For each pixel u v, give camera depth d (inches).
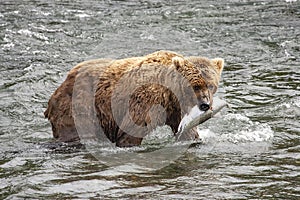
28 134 536.7
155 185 405.4
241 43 890.7
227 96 641.0
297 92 653.3
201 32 965.8
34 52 837.2
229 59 807.1
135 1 1254.9
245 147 491.8
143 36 941.2
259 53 834.2
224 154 474.3
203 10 1139.3
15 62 784.3
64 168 444.8
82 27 1001.5
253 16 1074.7
